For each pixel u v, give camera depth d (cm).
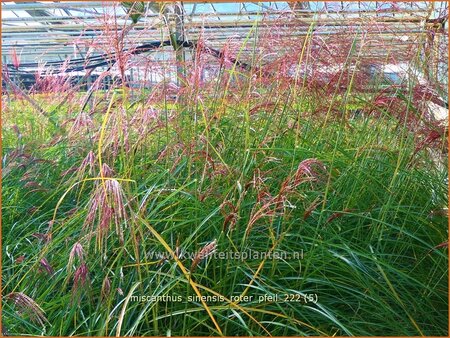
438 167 282
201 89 281
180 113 274
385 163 268
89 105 312
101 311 203
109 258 223
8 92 359
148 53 302
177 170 248
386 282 220
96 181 213
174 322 210
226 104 285
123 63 239
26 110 370
